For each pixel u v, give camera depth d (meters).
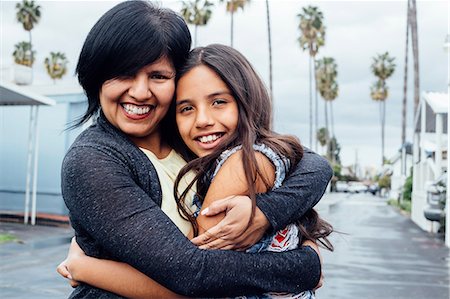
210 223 1.50
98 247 1.51
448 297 6.89
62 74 52.16
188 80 1.63
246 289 1.46
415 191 20.06
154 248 1.40
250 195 1.49
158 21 1.56
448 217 12.38
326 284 7.55
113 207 1.43
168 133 1.79
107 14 1.55
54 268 8.43
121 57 1.52
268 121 1.71
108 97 1.58
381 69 63.97
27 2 42.31
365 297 6.81
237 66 1.65
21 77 17.20
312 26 54.56
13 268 8.39
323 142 92.38
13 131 17.88
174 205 1.58
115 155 1.51
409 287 7.47
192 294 1.42
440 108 15.47
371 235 14.70
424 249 11.73
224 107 1.63
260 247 1.53
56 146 17.20
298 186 1.58
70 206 1.48
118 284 1.46
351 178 99.38
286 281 1.52
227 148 1.61
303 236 1.68
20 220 15.58
